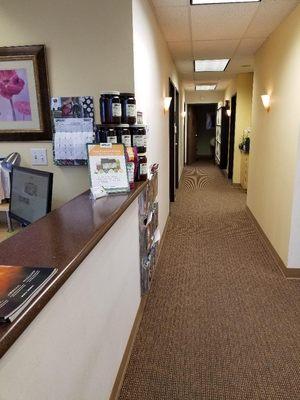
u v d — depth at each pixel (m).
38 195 1.49
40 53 1.91
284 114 2.95
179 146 7.19
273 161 3.32
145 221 2.25
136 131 1.88
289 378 1.71
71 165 2.03
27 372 0.72
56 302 0.86
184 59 4.98
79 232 1.03
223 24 3.20
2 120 2.03
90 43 1.88
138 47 2.02
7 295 0.65
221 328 2.13
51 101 1.95
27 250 0.89
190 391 1.63
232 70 6.10
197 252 3.37
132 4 1.83
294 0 2.56
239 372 1.75
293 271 2.79
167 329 2.12
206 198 5.84
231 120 7.39
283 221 2.92
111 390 1.51
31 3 1.87
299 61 2.54
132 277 1.94
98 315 1.26
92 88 1.93
